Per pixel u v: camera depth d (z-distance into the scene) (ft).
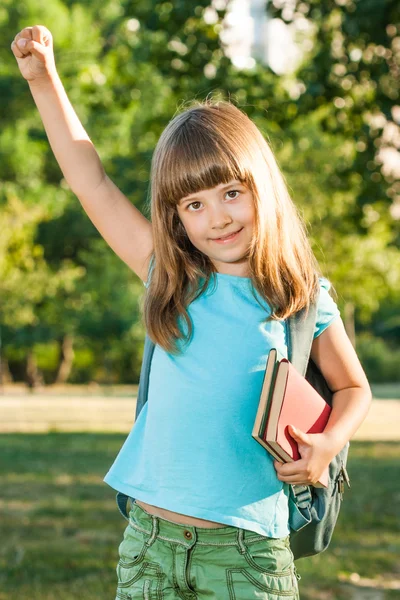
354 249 95.91
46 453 40.52
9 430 53.98
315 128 81.05
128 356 126.00
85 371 131.75
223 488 8.12
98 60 82.33
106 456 39.34
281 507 8.34
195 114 8.72
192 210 8.46
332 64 33.60
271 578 8.16
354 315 138.21
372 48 33.09
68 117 9.66
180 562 8.21
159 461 8.36
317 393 8.39
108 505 26.27
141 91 67.87
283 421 7.97
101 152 82.89
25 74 9.53
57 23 84.48
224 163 8.27
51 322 115.65
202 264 8.77
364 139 35.68
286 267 8.55
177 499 8.18
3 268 101.45
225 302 8.57
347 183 40.22
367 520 24.25
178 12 33.68
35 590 16.76
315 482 8.19
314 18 33.71
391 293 116.98
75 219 109.40
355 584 17.61
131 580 8.45
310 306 8.65
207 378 8.32
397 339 146.72
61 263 115.85
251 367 8.32
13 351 122.31
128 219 9.55
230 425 8.21
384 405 79.51
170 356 8.58
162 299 8.67
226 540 8.11
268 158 8.69
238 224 8.35
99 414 68.69
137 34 45.21
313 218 87.20
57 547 20.52
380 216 46.06
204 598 8.17
